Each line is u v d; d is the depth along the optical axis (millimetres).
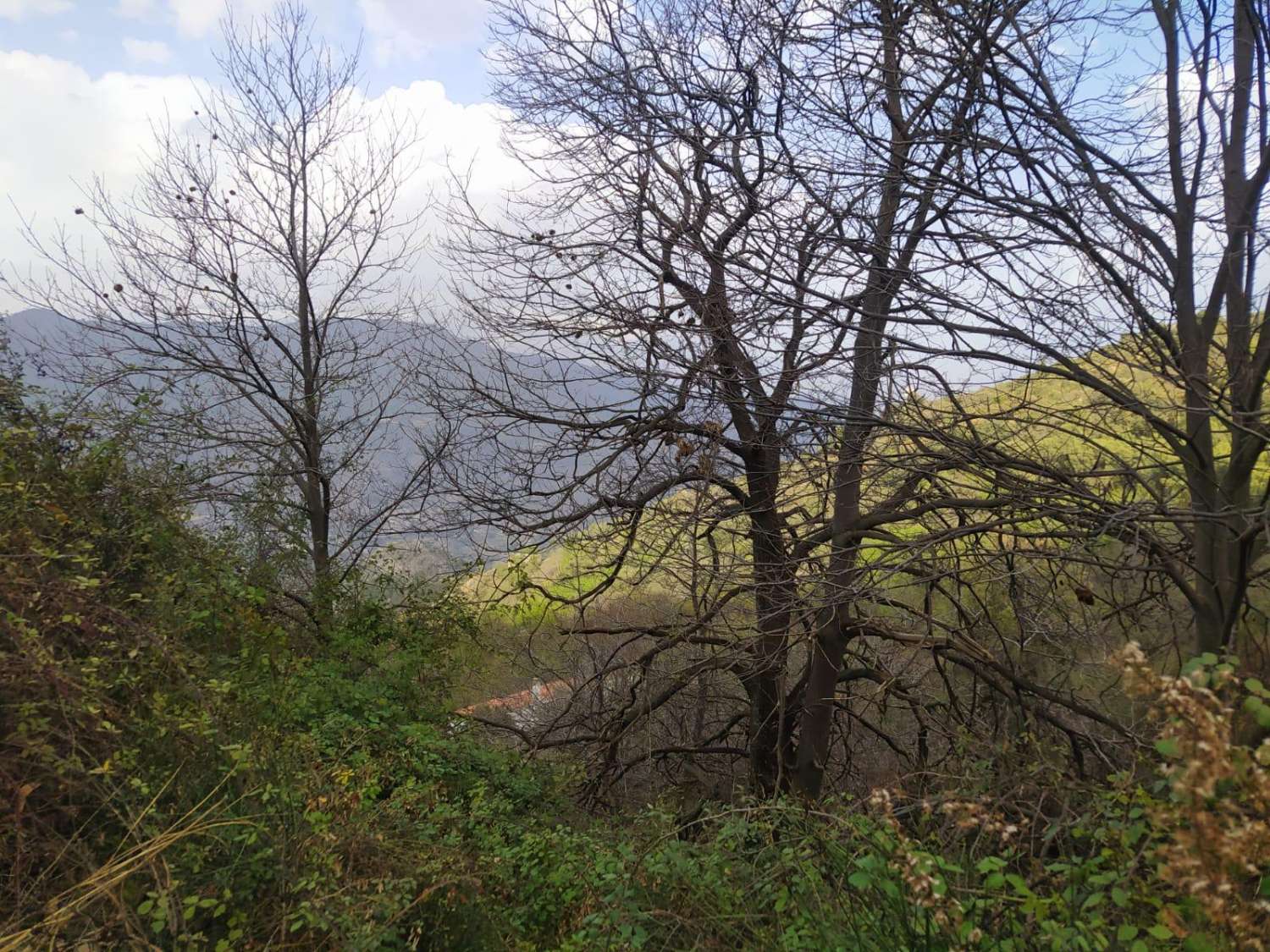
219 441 10945
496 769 8539
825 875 4148
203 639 6180
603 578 9898
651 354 8047
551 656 13320
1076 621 7801
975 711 8867
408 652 9641
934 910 2943
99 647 4344
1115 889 2783
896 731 12164
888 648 10742
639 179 8570
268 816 4223
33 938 3150
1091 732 7742
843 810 4902
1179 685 2328
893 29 6492
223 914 3652
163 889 3396
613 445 9070
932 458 6969
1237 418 5328
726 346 7863
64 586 4234
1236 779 2297
